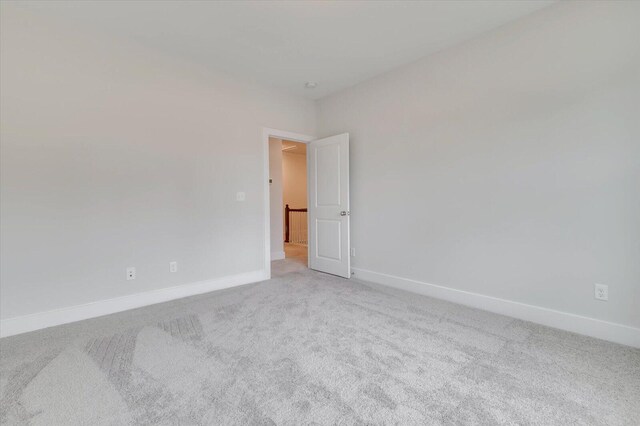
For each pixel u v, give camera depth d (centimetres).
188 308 273
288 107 397
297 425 130
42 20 231
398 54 298
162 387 156
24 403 144
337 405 142
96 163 255
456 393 150
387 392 152
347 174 374
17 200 224
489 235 263
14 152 222
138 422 132
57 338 213
